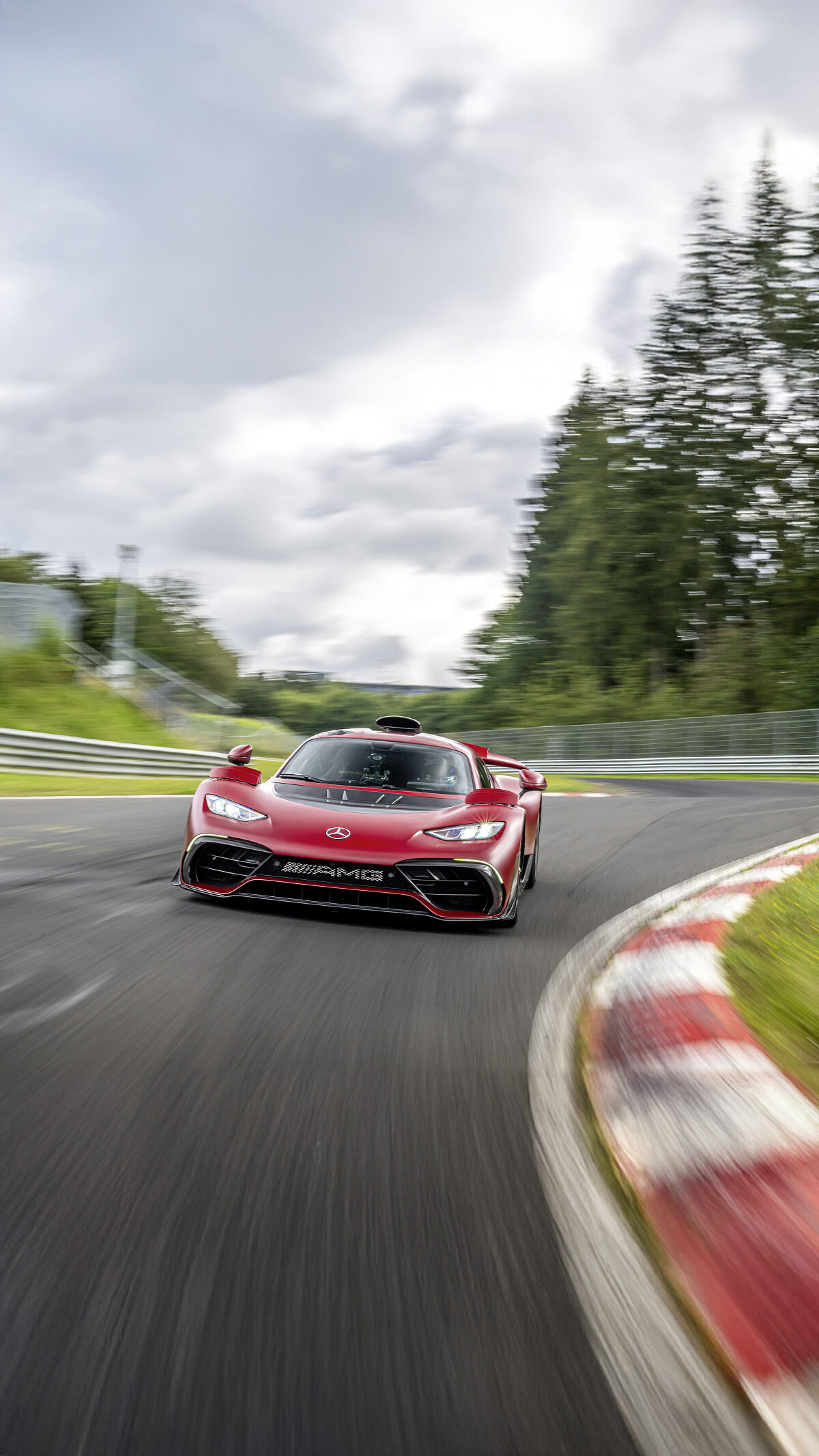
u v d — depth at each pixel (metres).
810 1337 1.67
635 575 51.28
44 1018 3.30
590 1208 2.18
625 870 8.32
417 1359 1.62
